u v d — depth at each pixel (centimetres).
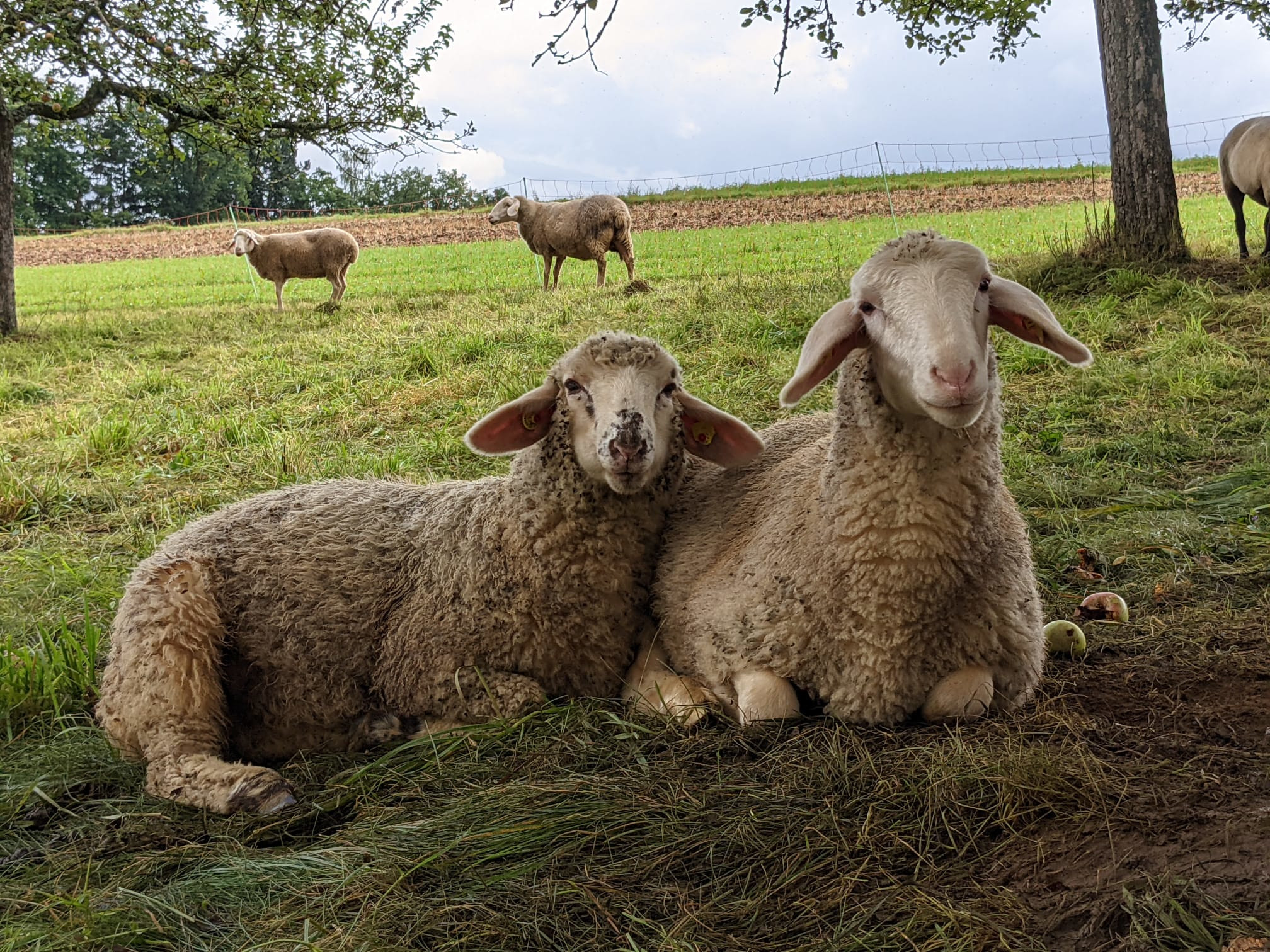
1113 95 461
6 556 256
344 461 311
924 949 105
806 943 108
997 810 126
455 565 171
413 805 143
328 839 137
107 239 1814
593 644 169
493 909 118
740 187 1600
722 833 128
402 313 623
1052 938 104
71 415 389
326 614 174
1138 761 134
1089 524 232
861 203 1334
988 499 148
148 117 691
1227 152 491
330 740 176
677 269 812
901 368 138
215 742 166
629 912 115
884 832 125
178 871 133
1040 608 167
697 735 151
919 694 150
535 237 715
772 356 382
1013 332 151
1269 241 477
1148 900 104
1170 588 198
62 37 580
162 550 181
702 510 183
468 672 166
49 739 171
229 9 632
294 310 684
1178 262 450
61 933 119
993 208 1195
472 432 165
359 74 659
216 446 347
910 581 144
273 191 3709
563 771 146
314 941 115
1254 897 103
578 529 165
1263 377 312
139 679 163
